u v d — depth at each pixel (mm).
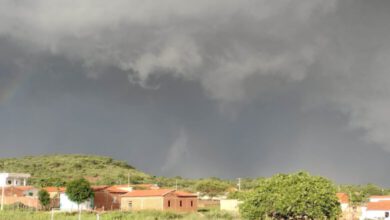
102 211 86625
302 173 46500
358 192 131625
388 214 94312
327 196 44156
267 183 45875
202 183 157500
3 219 61406
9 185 124688
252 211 45562
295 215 44938
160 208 95375
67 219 63500
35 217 64688
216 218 72562
